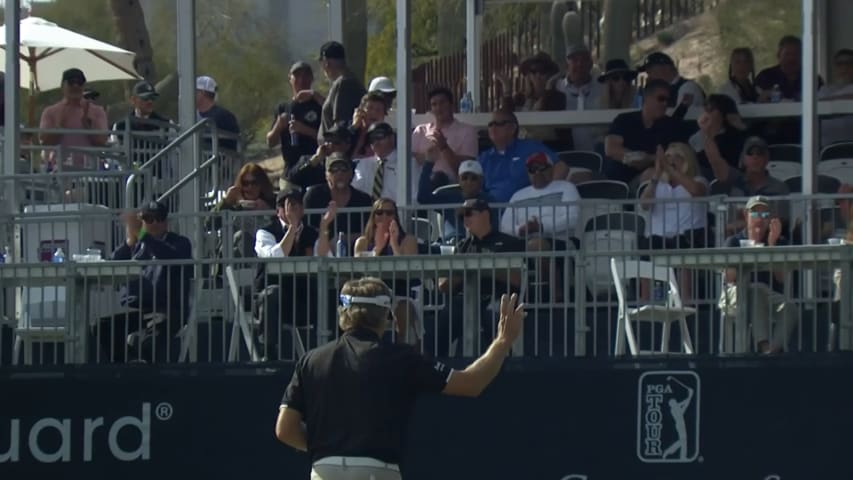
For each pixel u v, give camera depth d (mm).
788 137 49656
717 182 44156
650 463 35656
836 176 47031
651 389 35688
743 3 71250
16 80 44750
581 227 39281
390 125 46625
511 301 29188
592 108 51125
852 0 54562
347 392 28484
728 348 36594
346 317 29156
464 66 62656
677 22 71062
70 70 55188
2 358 37906
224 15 89000
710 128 46438
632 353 36156
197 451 36219
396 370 28672
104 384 36375
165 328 38188
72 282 37062
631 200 39969
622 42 62281
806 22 40781
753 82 50625
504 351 29109
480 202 39812
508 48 62594
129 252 41125
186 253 40562
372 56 85000
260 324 37688
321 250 39875
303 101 50906
